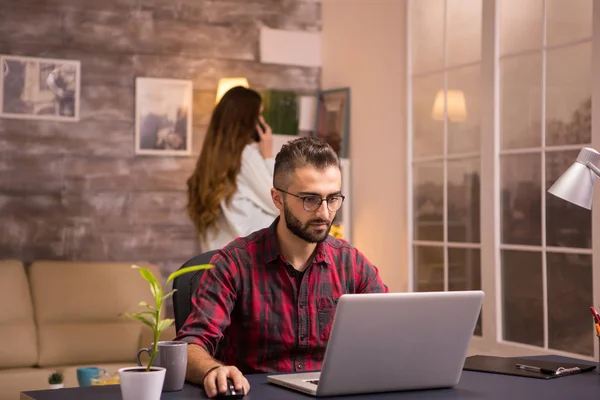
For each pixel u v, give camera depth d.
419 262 5.02
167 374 1.93
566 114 4.04
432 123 4.92
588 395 1.89
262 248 2.35
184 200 5.59
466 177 4.66
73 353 4.82
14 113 5.17
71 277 5.05
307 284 2.36
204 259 2.53
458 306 1.92
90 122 5.37
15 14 5.18
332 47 5.88
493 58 4.44
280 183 2.21
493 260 4.43
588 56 3.91
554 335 4.10
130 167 5.46
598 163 2.33
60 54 5.29
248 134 4.17
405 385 1.93
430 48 4.94
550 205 4.12
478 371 2.22
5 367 4.68
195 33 5.64
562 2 4.05
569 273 4.02
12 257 5.18
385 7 5.31
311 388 1.89
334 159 2.20
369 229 5.47
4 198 5.16
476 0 4.59
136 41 5.48
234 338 2.34
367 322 1.83
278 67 5.89
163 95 5.54
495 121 4.43
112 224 5.41
